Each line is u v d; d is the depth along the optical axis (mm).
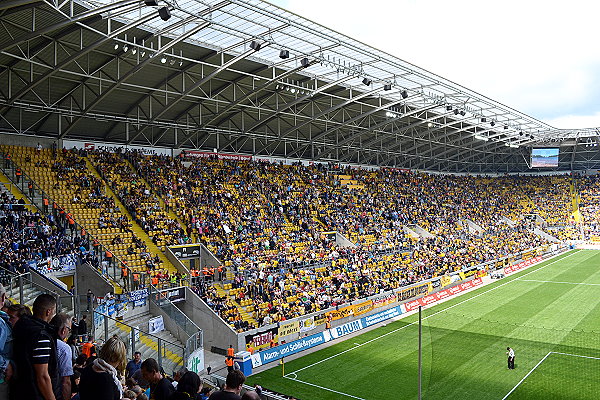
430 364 27172
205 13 28625
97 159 40719
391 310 38938
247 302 33562
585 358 27344
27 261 24375
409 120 59688
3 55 29531
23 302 20234
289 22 31188
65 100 36875
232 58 36406
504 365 26500
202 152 49656
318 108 50500
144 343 22531
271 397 20609
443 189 79438
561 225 82000
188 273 33594
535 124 67062
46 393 5023
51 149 38469
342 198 59188
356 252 48094
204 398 10109
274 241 43031
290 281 38156
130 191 39375
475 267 54312
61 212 30891
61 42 29906
